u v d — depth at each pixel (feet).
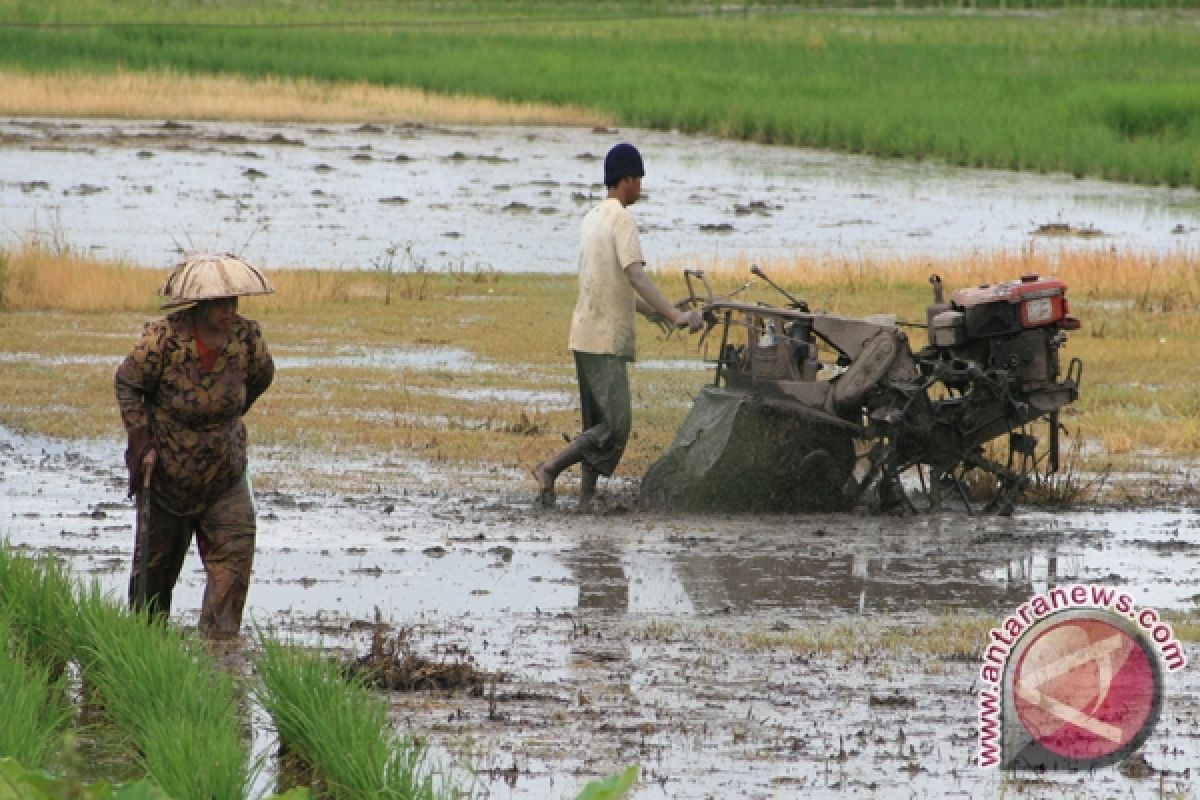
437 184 413.59
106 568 113.80
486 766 78.79
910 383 137.59
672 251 319.47
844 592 113.91
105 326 230.48
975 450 140.87
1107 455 162.71
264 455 154.10
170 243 315.37
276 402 177.88
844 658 97.55
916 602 111.55
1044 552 126.72
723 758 80.43
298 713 77.56
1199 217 391.65
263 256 302.86
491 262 305.94
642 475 152.66
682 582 115.85
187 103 571.28
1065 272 287.89
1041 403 139.85
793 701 89.40
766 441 137.49
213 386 97.55
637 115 588.09
